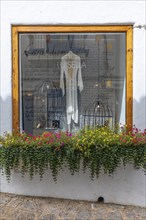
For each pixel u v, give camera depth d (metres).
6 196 5.13
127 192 5.11
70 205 4.95
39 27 5.18
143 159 4.86
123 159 4.86
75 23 5.13
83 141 4.81
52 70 5.51
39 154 4.90
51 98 5.53
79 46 5.44
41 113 5.48
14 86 5.24
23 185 5.20
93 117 5.51
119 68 5.37
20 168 5.09
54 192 5.17
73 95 5.59
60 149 4.88
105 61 5.47
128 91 5.16
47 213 4.66
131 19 5.08
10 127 5.23
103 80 5.50
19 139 5.01
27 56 5.37
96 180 5.11
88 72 5.53
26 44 5.32
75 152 4.88
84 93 5.55
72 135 5.04
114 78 5.44
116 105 5.44
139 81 5.12
